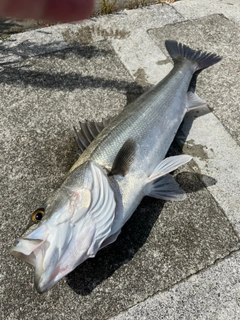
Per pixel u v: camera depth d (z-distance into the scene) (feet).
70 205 1.15
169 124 1.66
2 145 1.72
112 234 1.28
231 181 1.59
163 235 1.40
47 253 1.06
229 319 1.20
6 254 1.34
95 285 1.27
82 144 1.60
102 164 1.38
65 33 2.35
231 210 1.48
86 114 1.88
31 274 1.29
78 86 2.02
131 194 1.37
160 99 1.69
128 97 1.98
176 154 1.71
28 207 1.49
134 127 1.54
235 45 2.30
